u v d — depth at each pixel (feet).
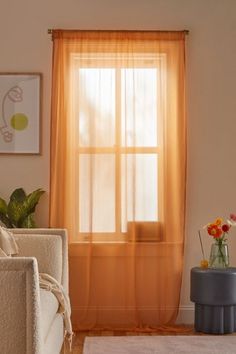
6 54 14.42
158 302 14.05
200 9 14.58
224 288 12.80
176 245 14.10
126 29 14.47
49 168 14.34
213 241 14.38
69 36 14.25
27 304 6.63
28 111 14.35
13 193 14.06
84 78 14.24
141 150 14.21
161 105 14.21
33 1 14.47
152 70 14.30
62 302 9.72
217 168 14.49
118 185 14.10
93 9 14.48
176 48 14.30
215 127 14.52
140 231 14.12
